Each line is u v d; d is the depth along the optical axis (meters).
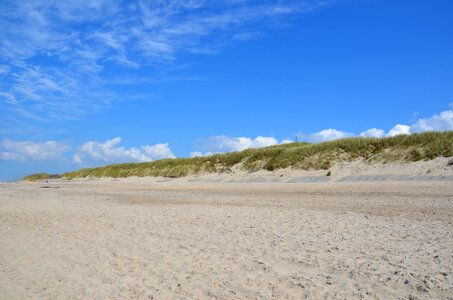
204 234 9.96
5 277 7.38
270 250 7.95
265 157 33.34
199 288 6.13
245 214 13.29
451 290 5.43
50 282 6.98
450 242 7.86
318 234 9.23
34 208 18.23
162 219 12.96
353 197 17.14
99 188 34.56
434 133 25.91
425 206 13.19
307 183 25.00
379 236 8.68
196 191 25.69
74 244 9.74
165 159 47.19
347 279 6.08
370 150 27.55
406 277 5.97
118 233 10.81
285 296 5.59
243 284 6.17
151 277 6.83
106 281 6.80
